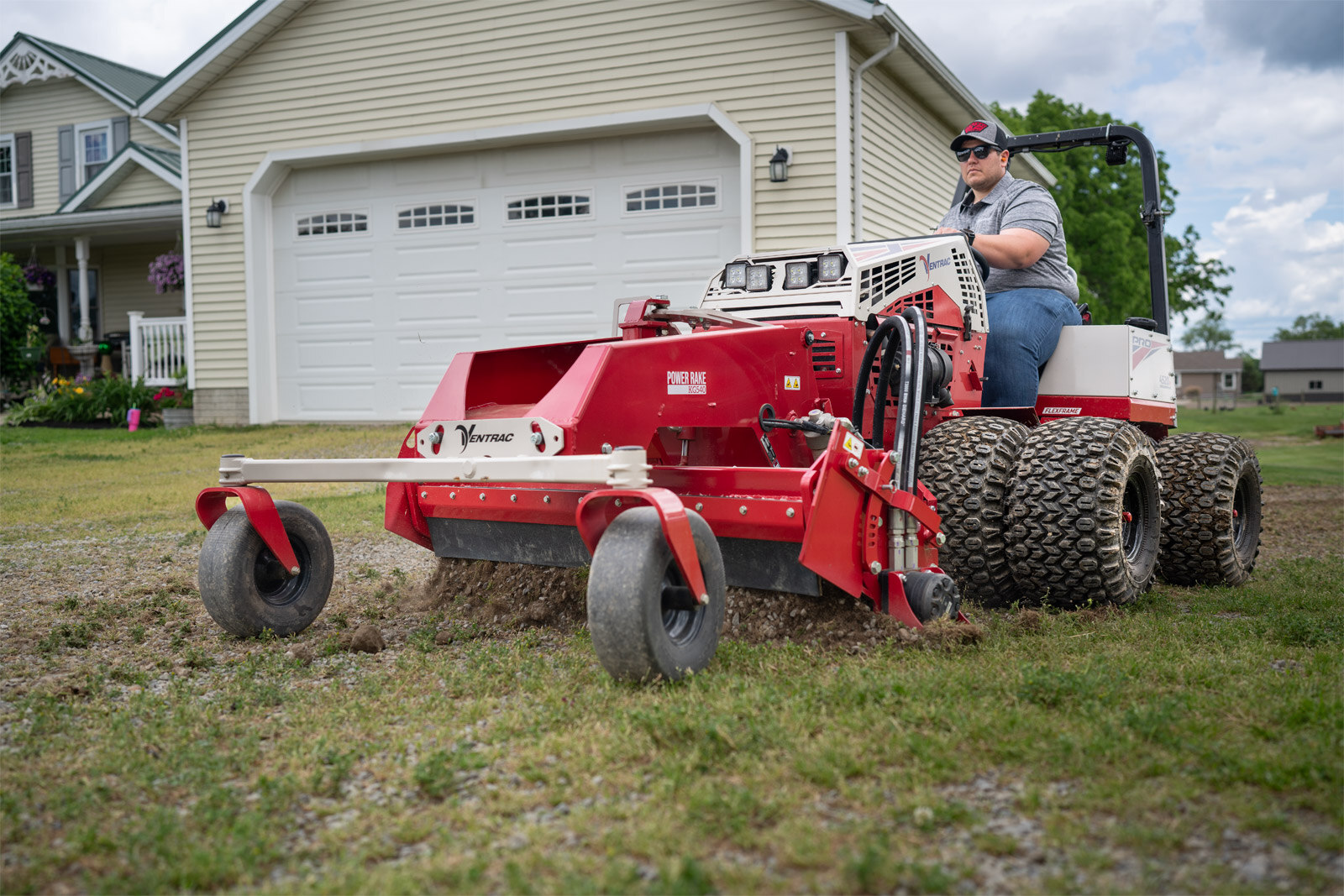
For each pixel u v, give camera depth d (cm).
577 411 329
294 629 412
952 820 222
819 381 421
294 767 262
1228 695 294
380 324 1279
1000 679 307
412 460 348
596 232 1167
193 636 416
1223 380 9750
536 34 1140
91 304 2008
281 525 404
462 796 243
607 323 1170
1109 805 227
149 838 221
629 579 303
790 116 1042
